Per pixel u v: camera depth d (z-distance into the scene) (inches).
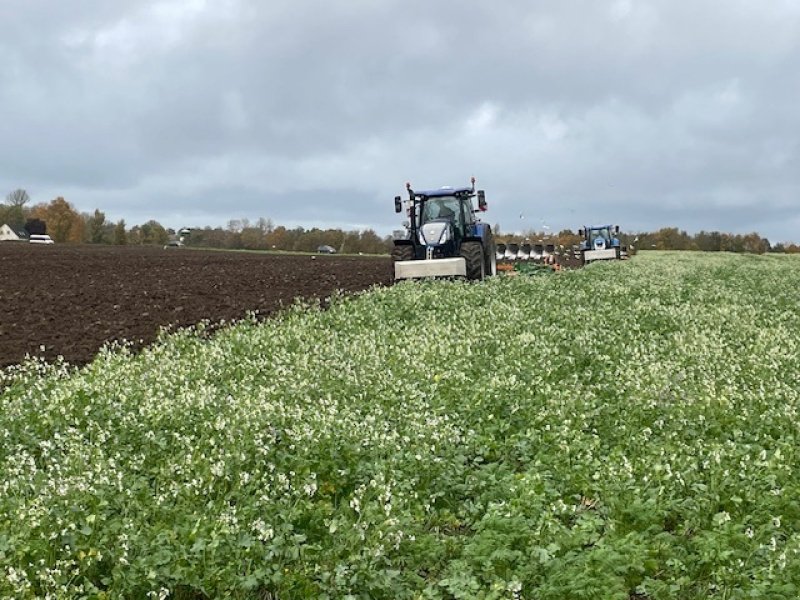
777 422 392.2
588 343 615.5
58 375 506.9
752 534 261.1
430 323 703.7
